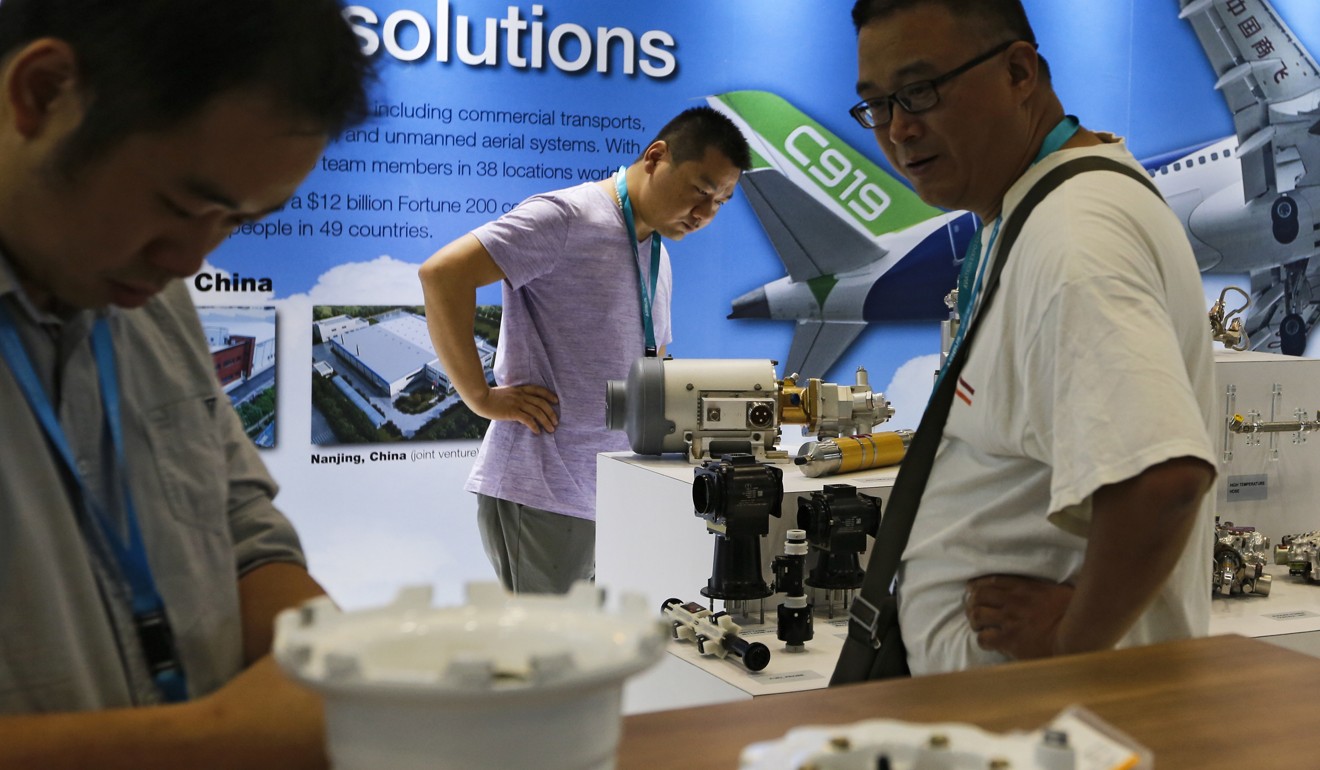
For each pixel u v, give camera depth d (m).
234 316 4.12
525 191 4.51
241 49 0.72
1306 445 2.78
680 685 2.19
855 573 2.29
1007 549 1.45
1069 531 1.35
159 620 0.94
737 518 2.25
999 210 1.59
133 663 0.93
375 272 4.30
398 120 4.29
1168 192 5.51
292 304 4.20
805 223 4.91
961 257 5.12
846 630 2.31
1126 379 1.25
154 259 0.82
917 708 0.84
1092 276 1.29
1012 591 1.42
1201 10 5.48
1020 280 1.38
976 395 1.46
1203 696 0.87
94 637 0.89
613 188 3.17
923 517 1.57
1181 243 1.41
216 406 1.09
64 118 0.75
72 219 0.79
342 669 0.45
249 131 0.75
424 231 4.36
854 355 5.03
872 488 2.46
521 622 0.53
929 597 1.55
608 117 4.62
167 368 1.02
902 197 5.02
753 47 4.80
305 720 0.73
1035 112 1.54
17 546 0.83
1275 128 5.63
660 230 3.21
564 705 0.47
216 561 1.01
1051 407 1.34
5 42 0.77
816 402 2.89
